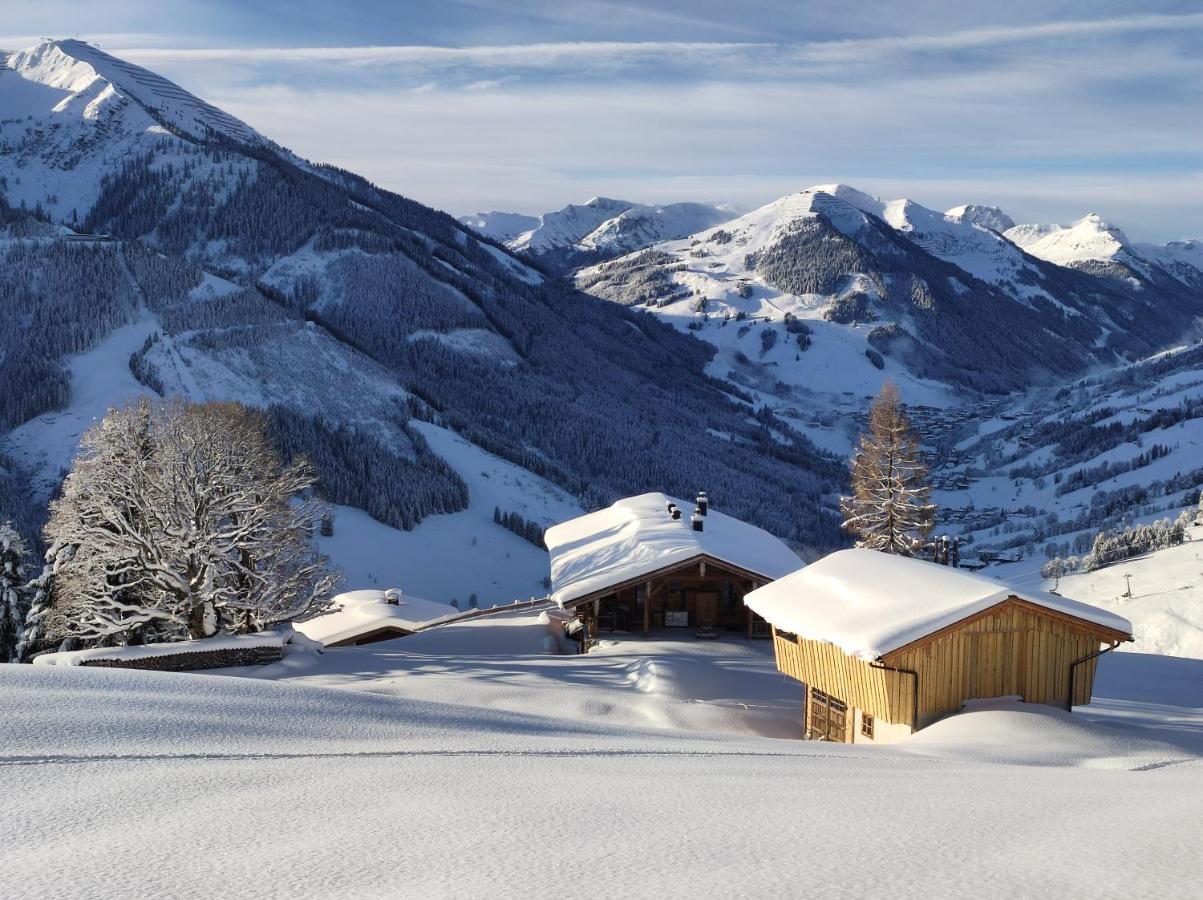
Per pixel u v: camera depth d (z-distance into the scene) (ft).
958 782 38.09
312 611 139.64
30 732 37.96
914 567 88.22
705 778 37.24
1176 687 110.83
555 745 45.47
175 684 51.78
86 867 22.44
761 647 130.41
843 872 22.33
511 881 21.42
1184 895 20.40
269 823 27.12
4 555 150.10
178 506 126.72
